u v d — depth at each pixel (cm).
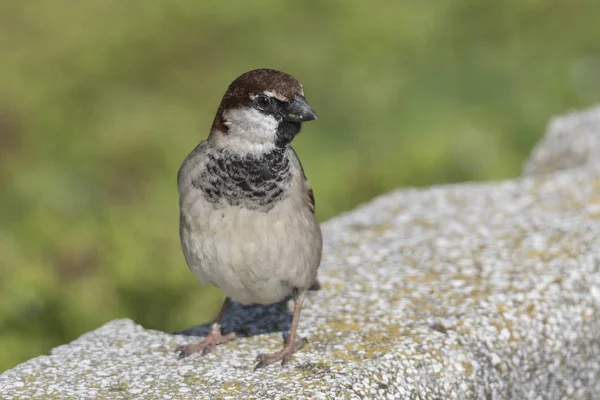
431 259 931
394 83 1708
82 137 1611
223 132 716
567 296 846
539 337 812
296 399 679
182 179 731
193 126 1627
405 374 732
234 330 810
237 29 1925
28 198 1438
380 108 1644
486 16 1919
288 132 716
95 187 1475
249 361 748
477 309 823
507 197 1088
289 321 823
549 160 1284
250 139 708
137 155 1559
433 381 740
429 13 1912
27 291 1026
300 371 724
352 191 1370
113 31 1950
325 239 1001
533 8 1928
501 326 804
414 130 1564
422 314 822
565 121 1315
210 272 737
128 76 1791
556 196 1077
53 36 1944
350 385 704
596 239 943
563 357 824
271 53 1831
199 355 761
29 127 1650
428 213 1056
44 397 680
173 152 1554
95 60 1847
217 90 1734
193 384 705
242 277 732
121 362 745
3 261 1181
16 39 1934
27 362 740
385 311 830
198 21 1962
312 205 755
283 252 723
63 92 1747
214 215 713
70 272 1171
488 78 1712
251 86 707
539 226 991
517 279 872
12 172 1509
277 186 714
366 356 748
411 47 1819
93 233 1226
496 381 775
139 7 2023
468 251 943
